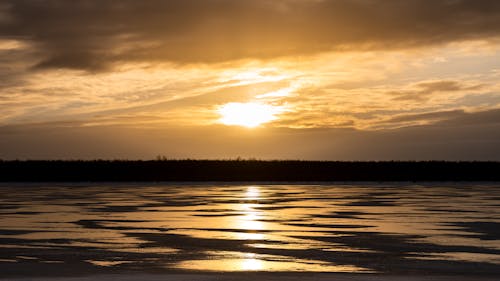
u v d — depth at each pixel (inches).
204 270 616.4
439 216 1120.8
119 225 983.0
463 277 583.2
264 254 711.1
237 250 737.6
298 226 971.9
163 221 1040.2
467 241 810.2
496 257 693.3
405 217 1105.4
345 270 618.2
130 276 583.2
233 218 1090.7
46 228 944.9
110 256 697.0
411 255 705.0
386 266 640.4
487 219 1067.9
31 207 1327.5
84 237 845.8
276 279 570.3
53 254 709.3
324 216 1125.7
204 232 898.7
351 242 800.9
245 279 569.3
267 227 958.4
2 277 579.5
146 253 716.7
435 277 582.2
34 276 584.1
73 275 588.1
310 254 710.5
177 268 627.5
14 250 738.2
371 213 1180.5
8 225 982.4
